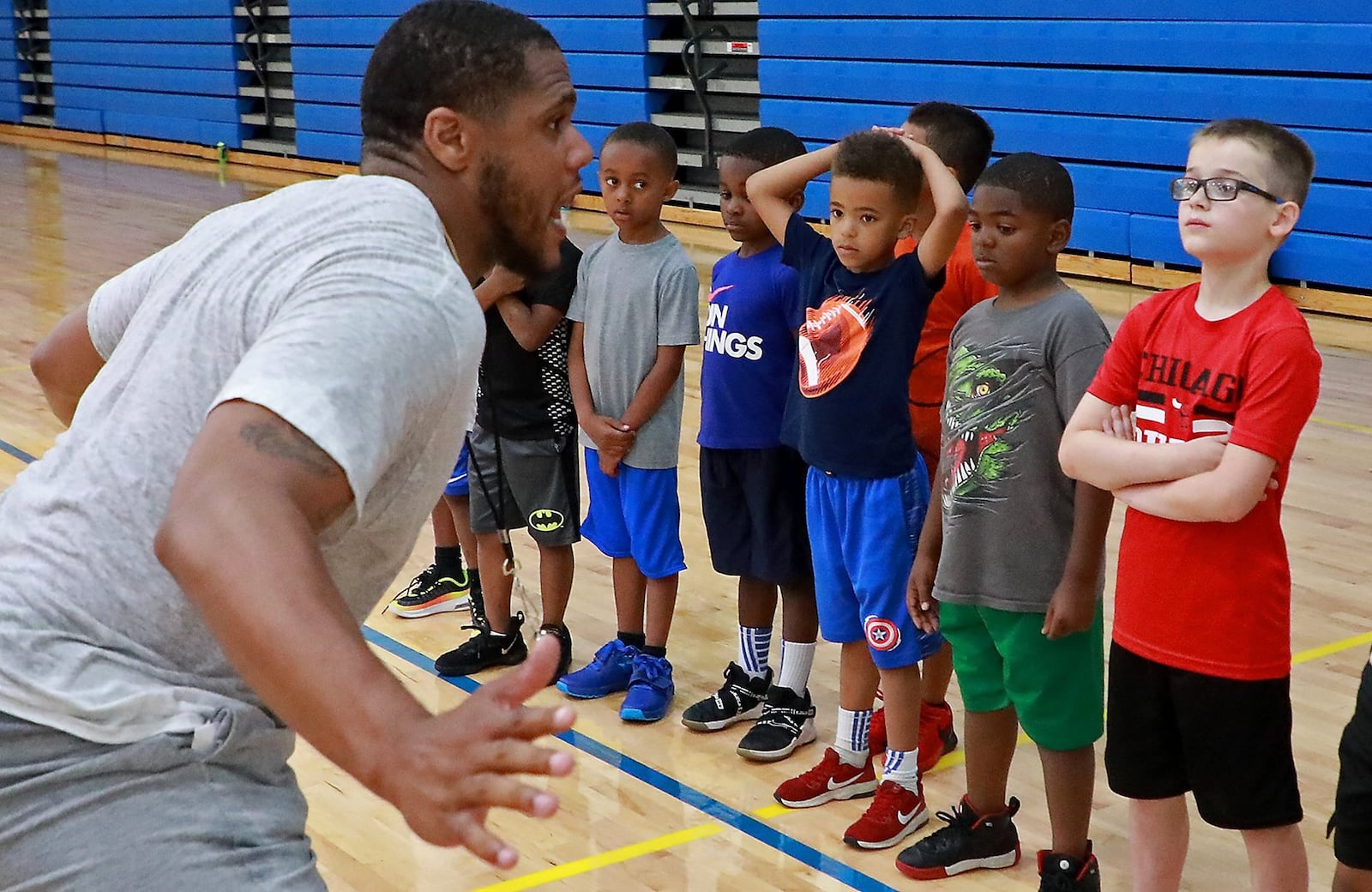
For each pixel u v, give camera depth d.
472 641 3.23
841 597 2.55
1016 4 7.66
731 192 2.84
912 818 2.47
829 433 2.48
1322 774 2.65
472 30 1.18
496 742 0.85
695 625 3.45
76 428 1.14
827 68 8.70
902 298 2.44
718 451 2.82
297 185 1.19
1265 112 6.73
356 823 2.51
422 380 1.01
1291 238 6.76
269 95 12.91
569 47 10.24
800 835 2.49
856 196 2.42
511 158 1.20
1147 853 2.02
